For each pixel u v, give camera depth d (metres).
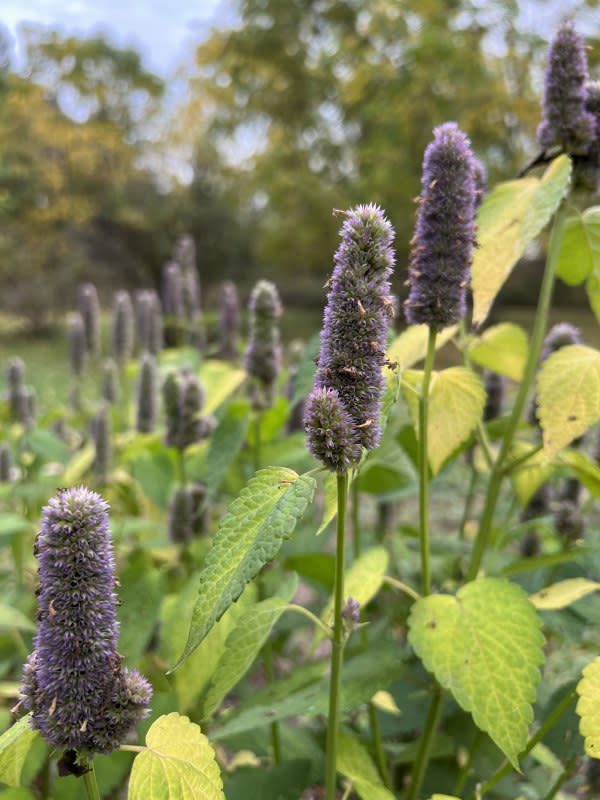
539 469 0.44
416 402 0.38
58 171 4.89
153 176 5.44
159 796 0.23
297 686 0.40
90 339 1.02
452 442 0.38
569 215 0.39
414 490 0.50
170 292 1.04
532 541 0.52
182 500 0.54
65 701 0.21
